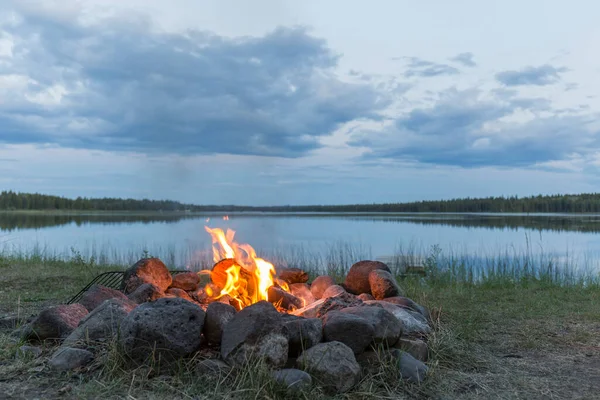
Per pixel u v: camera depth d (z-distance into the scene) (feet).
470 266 34.81
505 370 13.85
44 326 14.46
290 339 12.55
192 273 21.86
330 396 11.39
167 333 12.26
